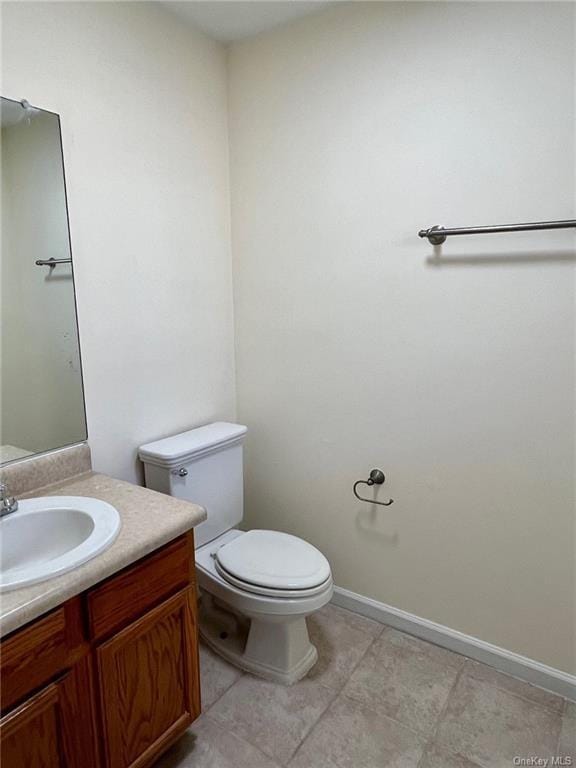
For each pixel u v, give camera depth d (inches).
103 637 46.7
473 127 62.6
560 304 60.2
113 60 64.8
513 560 68.7
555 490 64.1
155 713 53.0
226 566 68.2
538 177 59.4
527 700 66.4
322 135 74.7
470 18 60.7
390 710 64.8
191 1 68.7
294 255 80.8
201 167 80.0
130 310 71.0
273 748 59.5
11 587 40.1
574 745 59.6
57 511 53.9
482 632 72.8
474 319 66.2
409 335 71.8
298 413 85.5
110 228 67.0
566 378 61.2
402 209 69.5
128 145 68.0
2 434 58.2
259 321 87.0
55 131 59.4
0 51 53.6
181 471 71.6
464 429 69.5
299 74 75.2
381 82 68.3
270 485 91.7
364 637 79.0
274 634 69.9
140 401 73.9
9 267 57.2
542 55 57.1
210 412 86.9
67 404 64.2
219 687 68.8
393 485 77.3
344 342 78.1
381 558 80.8
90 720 46.4
